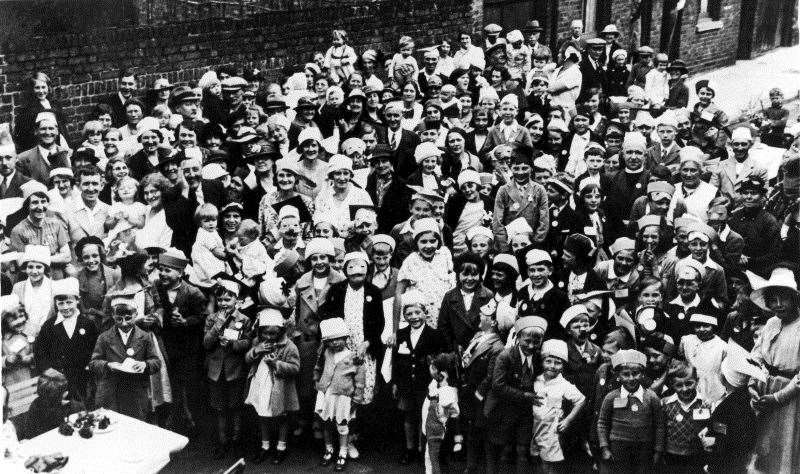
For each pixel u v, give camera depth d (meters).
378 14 14.05
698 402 6.39
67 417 5.96
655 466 6.33
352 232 8.00
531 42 14.90
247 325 6.87
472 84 12.18
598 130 11.07
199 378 7.30
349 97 10.51
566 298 7.04
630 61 14.95
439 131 10.11
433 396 6.45
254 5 13.13
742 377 6.36
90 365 6.70
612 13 17.77
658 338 6.62
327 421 6.77
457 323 6.75
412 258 7.27
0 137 8.56
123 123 10.35
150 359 6.80
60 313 6.87
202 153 9.04
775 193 8.93
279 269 7.59
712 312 6.86
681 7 17.94
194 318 7.14
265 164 9.02
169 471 6.68
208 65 11.62
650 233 7.70
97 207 8.01
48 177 8.51
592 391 6.59
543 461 6.49
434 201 8.08
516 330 6.46
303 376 6.96
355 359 6.71
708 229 7.43
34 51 9.55
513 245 7.99
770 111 11.56
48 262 7.00
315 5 13.80
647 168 9.20
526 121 10.99
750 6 19.41
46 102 9.43
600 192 8.73
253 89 10.88
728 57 19.33
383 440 7.25
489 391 6.43
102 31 10.20
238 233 7.91
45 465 5.21
